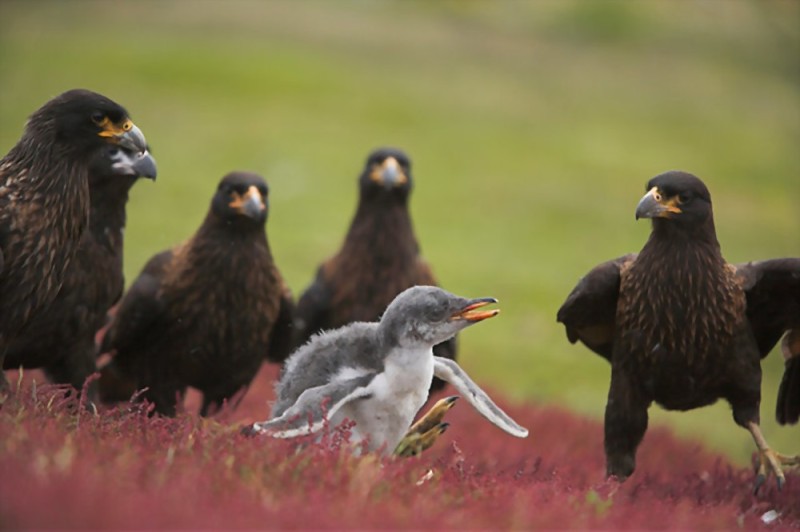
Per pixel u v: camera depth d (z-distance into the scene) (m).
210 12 67.94
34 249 9.57
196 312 12.55
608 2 73.19
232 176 12.69
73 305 11.30
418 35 68.81
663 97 61.88
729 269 10.80
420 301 9.12
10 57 54.38
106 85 51.41
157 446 8.15
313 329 14.88
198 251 12.57
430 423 9.77
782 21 37.56
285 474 7.65
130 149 9.93
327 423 8.49
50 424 8.10
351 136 48.22
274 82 54.25
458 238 36.94
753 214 44.50
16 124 45.56
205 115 48.72
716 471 12.18
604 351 12.06
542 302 31.31
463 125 52.19
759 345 11.58
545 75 63.91
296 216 37.44
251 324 12.77
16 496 6.43
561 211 41.34
